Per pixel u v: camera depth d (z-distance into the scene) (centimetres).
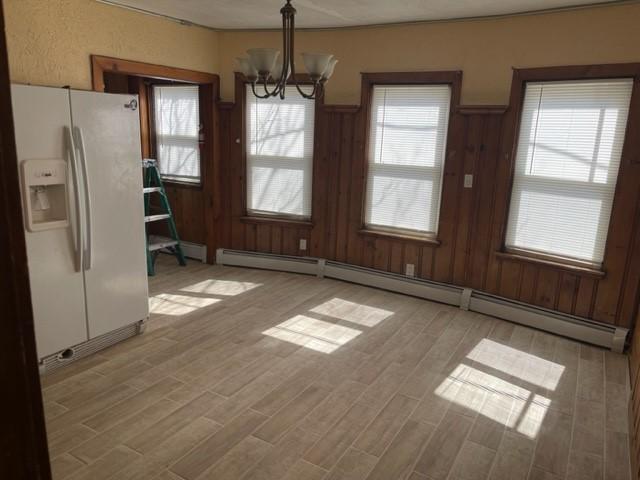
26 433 54
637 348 303
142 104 552
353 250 485
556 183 376
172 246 544
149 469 220
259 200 518
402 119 439
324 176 482
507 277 407
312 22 430
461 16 389
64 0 350
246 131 504
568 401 288
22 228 50
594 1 335
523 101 381
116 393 280
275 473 220
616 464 234
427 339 364
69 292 302
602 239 362
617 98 342
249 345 345
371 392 290
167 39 434
